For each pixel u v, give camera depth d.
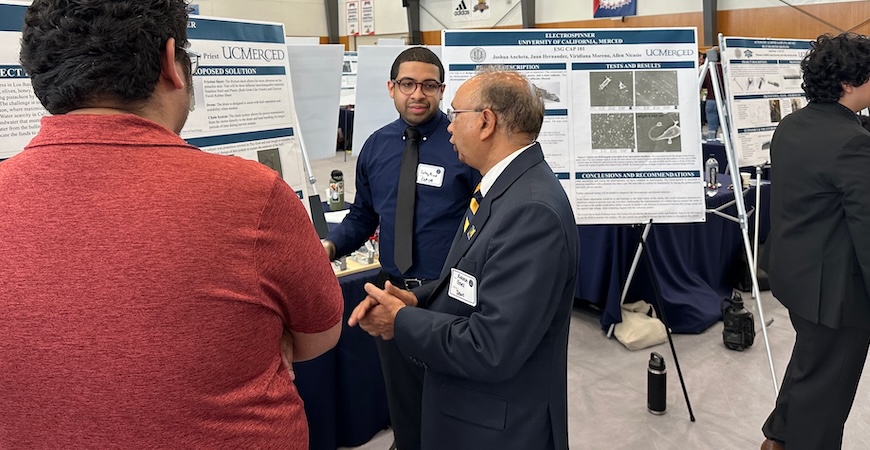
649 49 2.29
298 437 0.80
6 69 1.19
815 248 1.77
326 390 2.13
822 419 1.83
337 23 12.82
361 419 2.26
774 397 2.58
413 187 1.80
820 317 1.77
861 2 6.25
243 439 0.70
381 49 2.89
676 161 2.28
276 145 1.68
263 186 0.71
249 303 0.68
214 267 0.65
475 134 1.24
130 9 0.66
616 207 2.28
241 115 1.60
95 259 0.62
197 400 0.65
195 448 0.66
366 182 2.00
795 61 3.33
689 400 2.52
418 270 1.82
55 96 0.66
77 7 0.64
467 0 10.50
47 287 0.62
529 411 1.21
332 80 2.42
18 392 0.63
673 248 3.28
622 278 3.09
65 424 0.63
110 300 0.62
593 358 3.00
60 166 0.64
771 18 7.03
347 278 2.12
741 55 3.05
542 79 2.24
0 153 1.19
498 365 1.10
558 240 1.11
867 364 2.82
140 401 0.63
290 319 0.79
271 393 0.74
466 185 1.79
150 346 0.63
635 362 2.94
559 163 2.26
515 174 1.21
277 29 1.71
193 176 0.67
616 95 2.27
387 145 1.91
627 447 2.26
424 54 1.78
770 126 3.15
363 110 2.96
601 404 2.57
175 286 0.63
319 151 2.48
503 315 1.09
